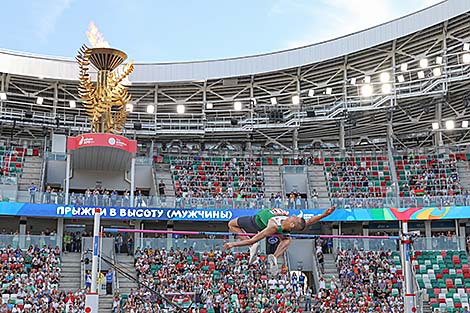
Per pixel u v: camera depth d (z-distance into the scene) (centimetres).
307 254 4028
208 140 5234
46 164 4562
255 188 4672
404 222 2303
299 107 4831
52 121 4769
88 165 4469
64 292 3334
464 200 3866
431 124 4928
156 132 4903
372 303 3366
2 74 4709
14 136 4997
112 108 4662
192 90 5031
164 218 4003
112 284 3456
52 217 3978
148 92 5031
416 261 3759
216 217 4038
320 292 3519
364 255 3841
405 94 4253
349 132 5144
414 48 4419
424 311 3469
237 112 5019
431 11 4119
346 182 4656
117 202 3978
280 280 3581
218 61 4891
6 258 3516
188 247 3819
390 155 4731
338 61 4659
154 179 4609
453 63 4294
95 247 2034
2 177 4303
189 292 3353
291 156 4922
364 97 4644
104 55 4119
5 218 4234
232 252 3841
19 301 3247
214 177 4725
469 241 3925
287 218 1656
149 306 3222
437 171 4556
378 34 4375
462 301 3500
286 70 4816
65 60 4816
